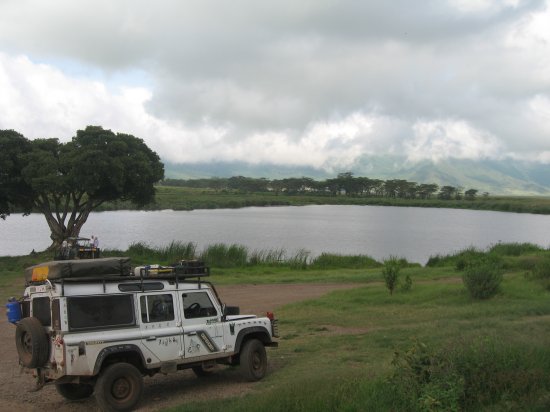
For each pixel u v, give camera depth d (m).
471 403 6.54
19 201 36.16
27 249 56.22
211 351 9.61
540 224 119.06
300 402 6.84
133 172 35.88
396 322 14.77
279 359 11.44
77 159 32.84
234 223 100.50
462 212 185.50
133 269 10.08
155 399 9.10
